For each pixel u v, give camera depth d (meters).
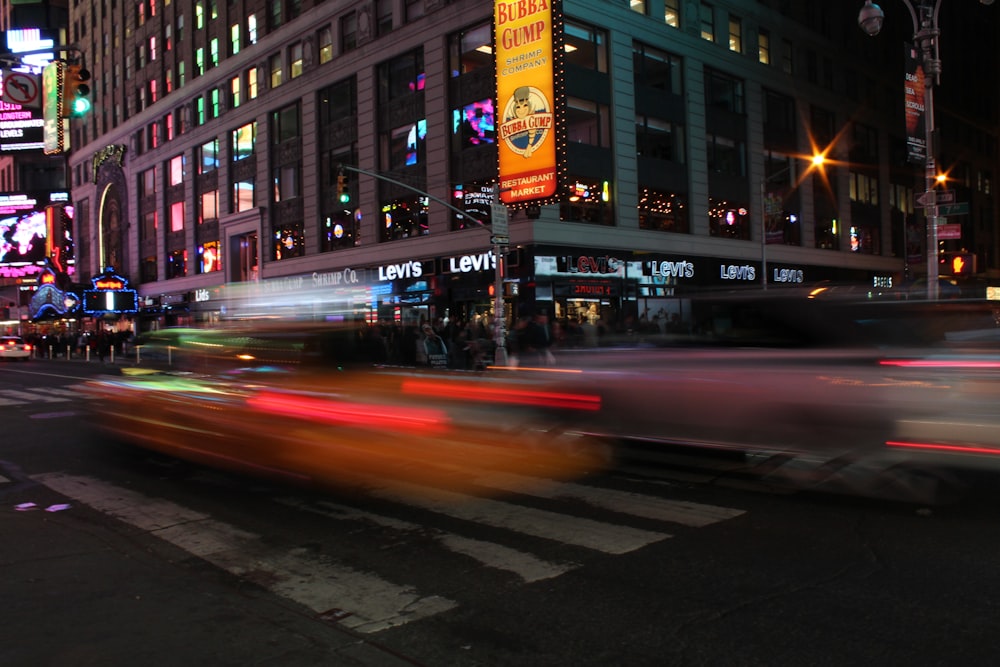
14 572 5.18
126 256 51.38
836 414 6.63
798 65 36.53
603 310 27.34
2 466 9.55
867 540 5.66
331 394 9.24
